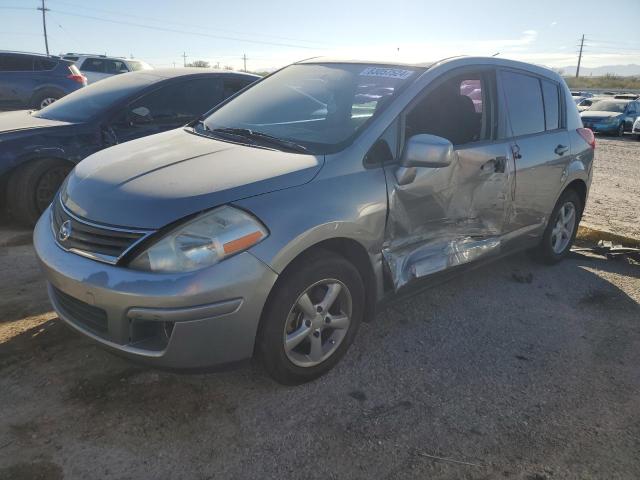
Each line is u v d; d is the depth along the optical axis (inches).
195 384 111.0
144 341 96.2
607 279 183.0
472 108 144.6
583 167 186.9
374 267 118.5
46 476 85.4
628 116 847.7
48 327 129.8
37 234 114.0
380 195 115.4
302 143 119.6
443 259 136.0
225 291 92.2
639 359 131.8
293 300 102.8
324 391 111.6
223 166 107.4
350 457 93.7
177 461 90.5
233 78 243.6
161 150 121.6
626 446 100.3
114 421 98.7
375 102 126.3
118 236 94.7
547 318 151.6
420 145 113.7
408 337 136.3
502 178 148.9
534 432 102.9
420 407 108.3
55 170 202.1
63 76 493.7
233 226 94.3
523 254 202.8
